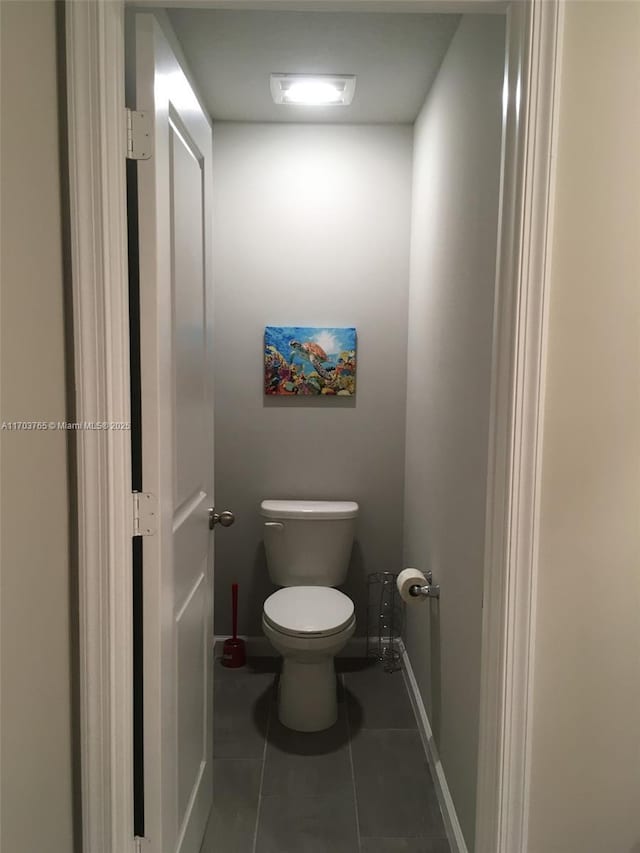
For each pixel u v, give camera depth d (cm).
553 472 115
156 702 126
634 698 120
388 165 272
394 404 282
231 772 209
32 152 98
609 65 108
